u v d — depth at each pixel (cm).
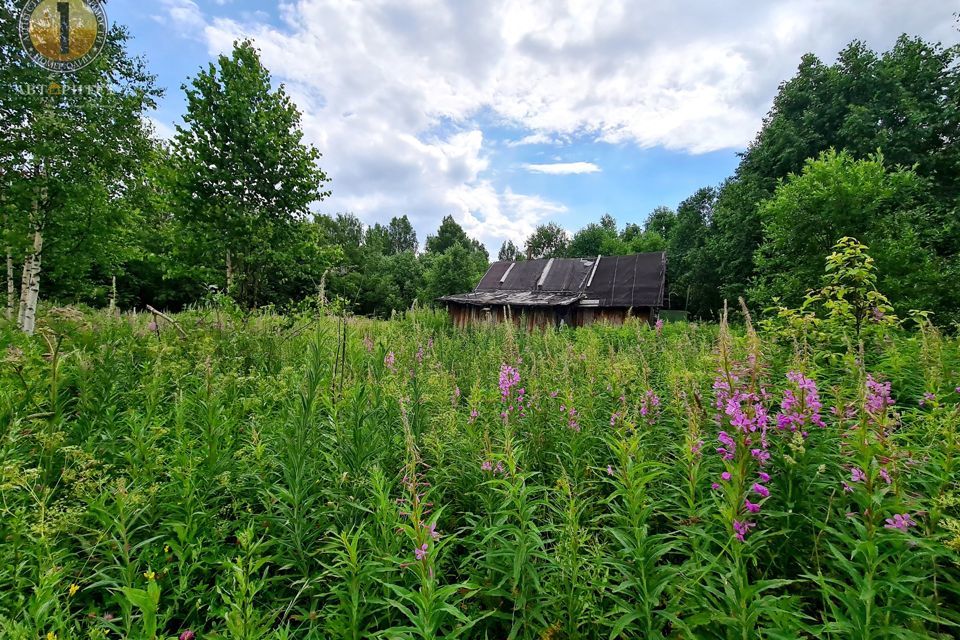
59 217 915
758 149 2375
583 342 1110
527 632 226
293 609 270
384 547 252
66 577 237
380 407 409
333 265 1223
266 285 1118
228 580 237
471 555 273
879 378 403
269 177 1026
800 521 267
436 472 340
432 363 630
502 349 717
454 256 4128
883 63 1961
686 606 210
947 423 235
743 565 209
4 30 884
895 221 1030
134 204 1119
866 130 1844
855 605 196
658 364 657
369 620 238
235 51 995
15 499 256
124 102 992
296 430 323
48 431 305
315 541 293
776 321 618
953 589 213
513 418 426
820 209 1060
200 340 647
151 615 168
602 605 238
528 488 248
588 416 422
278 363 661
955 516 256
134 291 2692
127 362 504
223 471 315
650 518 327
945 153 1741
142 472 289
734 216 2270
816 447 284
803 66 2222
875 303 549
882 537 204
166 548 250
